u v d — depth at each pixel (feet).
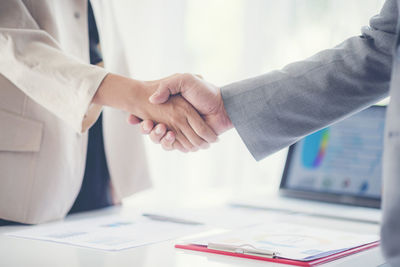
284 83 2.93
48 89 2.82
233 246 2.01
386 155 1.68
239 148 6.84
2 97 2.79
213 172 6.91
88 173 3.54
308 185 4.11
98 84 2.85
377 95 2.75
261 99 2.97
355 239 2.35
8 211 2.80
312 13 6.81
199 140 3.38
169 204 4.08
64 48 3.31
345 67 2.76
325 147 4.16
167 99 3.24
